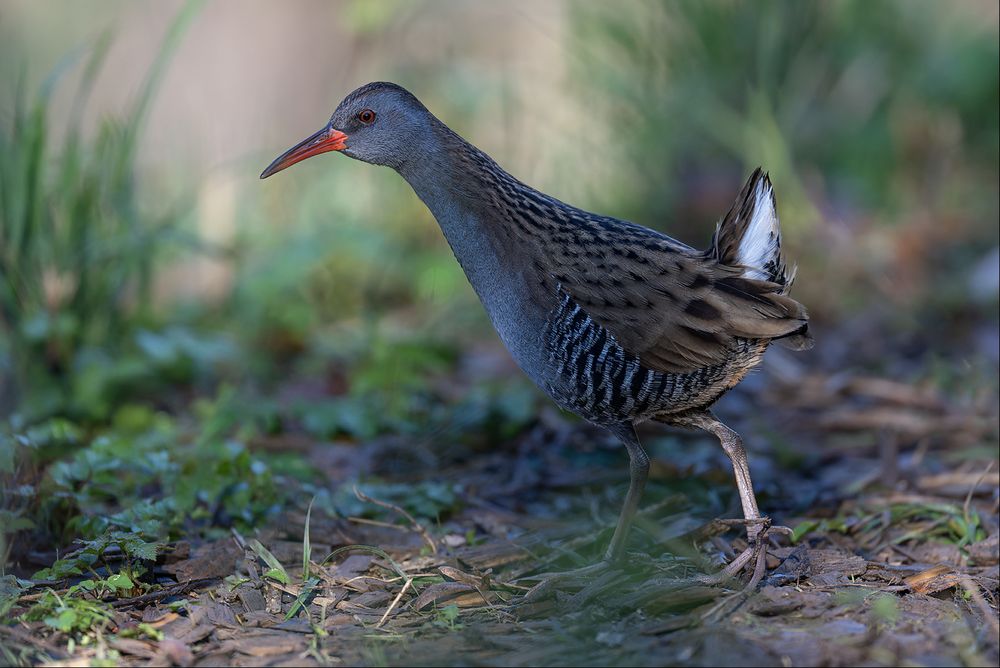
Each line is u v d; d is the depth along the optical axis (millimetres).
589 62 15703
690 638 6770
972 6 18844
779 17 15602
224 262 13773
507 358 12648
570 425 10570
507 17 17750
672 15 16031
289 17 14961
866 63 16578
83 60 16750
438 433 10516
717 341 7430
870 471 9789
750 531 7664
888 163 16359
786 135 15680
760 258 7566
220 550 7988
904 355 12586
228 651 6863
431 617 7281
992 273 13758
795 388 11852
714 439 10555
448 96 15445
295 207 14875
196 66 14859
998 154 16656
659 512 8992
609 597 7430
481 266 7969
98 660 6637
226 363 12227
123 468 9227
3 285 10781
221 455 8977
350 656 6785
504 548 8344
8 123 11953
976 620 7016
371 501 8578
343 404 10906
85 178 11453
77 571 7500
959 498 9148
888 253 14516
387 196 15156
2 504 7961
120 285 11758
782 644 6645
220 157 14758
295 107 15133
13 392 10891
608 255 7617
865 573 7723
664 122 15586
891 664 6469
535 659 6688
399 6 15516
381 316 13828
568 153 15648
